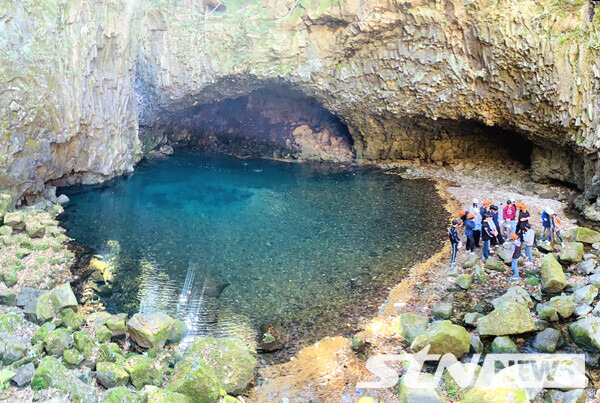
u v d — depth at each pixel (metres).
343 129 33.44
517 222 16.91
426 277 15.49
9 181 19.11
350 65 26.31
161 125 32.91
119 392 8.99
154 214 21.66
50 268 15.64
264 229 20.02
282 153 33.88
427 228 19.77
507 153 27.95
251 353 11.86
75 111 22.17
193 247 18.14
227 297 14.52
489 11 20.95
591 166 20.33
